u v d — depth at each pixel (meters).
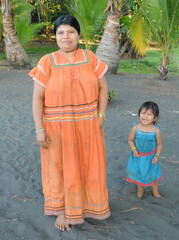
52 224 2.83
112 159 4.36
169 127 5.87
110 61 12.41
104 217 2.76
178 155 4.50
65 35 2.35
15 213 3.03
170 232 2.75
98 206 2.71
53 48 21.50
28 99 8.14
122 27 16.70
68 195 2.58
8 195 3.37
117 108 7.33
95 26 13.23
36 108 2.49
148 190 3.52
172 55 12.09
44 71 2.42
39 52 19.53
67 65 2.42
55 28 2.42
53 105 2.44
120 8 11.78
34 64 14.70
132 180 3.23
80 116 2.47
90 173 2.62
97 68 2.53
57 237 2.66
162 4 10.48
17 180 3.72
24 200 3.27
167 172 3.94
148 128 3.06
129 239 2.64
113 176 3.86
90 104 2.46
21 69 13.63
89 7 12.62
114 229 2.77
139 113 3.04
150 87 10.23
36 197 3.33
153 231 2.76
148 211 3.09
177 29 10.99
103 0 12.58
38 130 2.50
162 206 3.18
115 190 3.51
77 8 13.07
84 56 2.48
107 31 12.25
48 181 2.67
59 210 2.72
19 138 5.17
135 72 14.05
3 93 8.84
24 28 15.41
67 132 2.46
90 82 2.43
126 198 3.34
